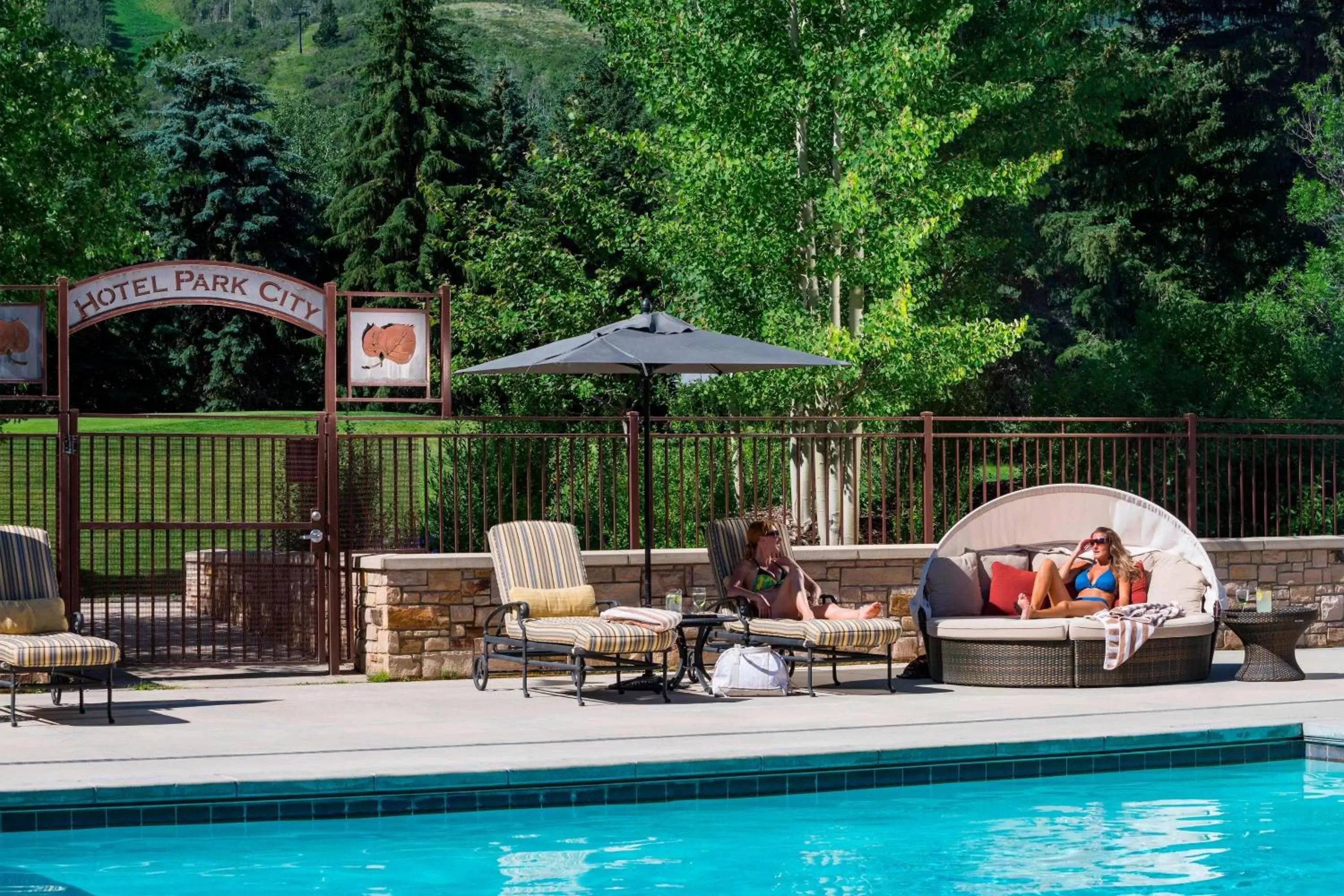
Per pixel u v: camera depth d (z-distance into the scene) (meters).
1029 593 13.03
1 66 20.77
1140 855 7.49
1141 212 35.81
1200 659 12.66
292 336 54.97
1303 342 23.41
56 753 8.95
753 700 11.68
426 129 52.28
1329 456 20.17
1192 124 34.09
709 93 17.80
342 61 178.00
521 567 12.43
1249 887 6.90
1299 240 35.34
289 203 56.09
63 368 12.66
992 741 9.33
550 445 18.16
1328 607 15.78
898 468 14.59
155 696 11.95
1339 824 8.20
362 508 14.58
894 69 16.66
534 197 27.44
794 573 12.75
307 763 8.52
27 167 20.92
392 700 11.66
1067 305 40.88
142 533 26.17
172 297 12.92
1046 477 21.47
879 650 14.37
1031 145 22.92
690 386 19.05
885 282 17.41
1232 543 15.28
